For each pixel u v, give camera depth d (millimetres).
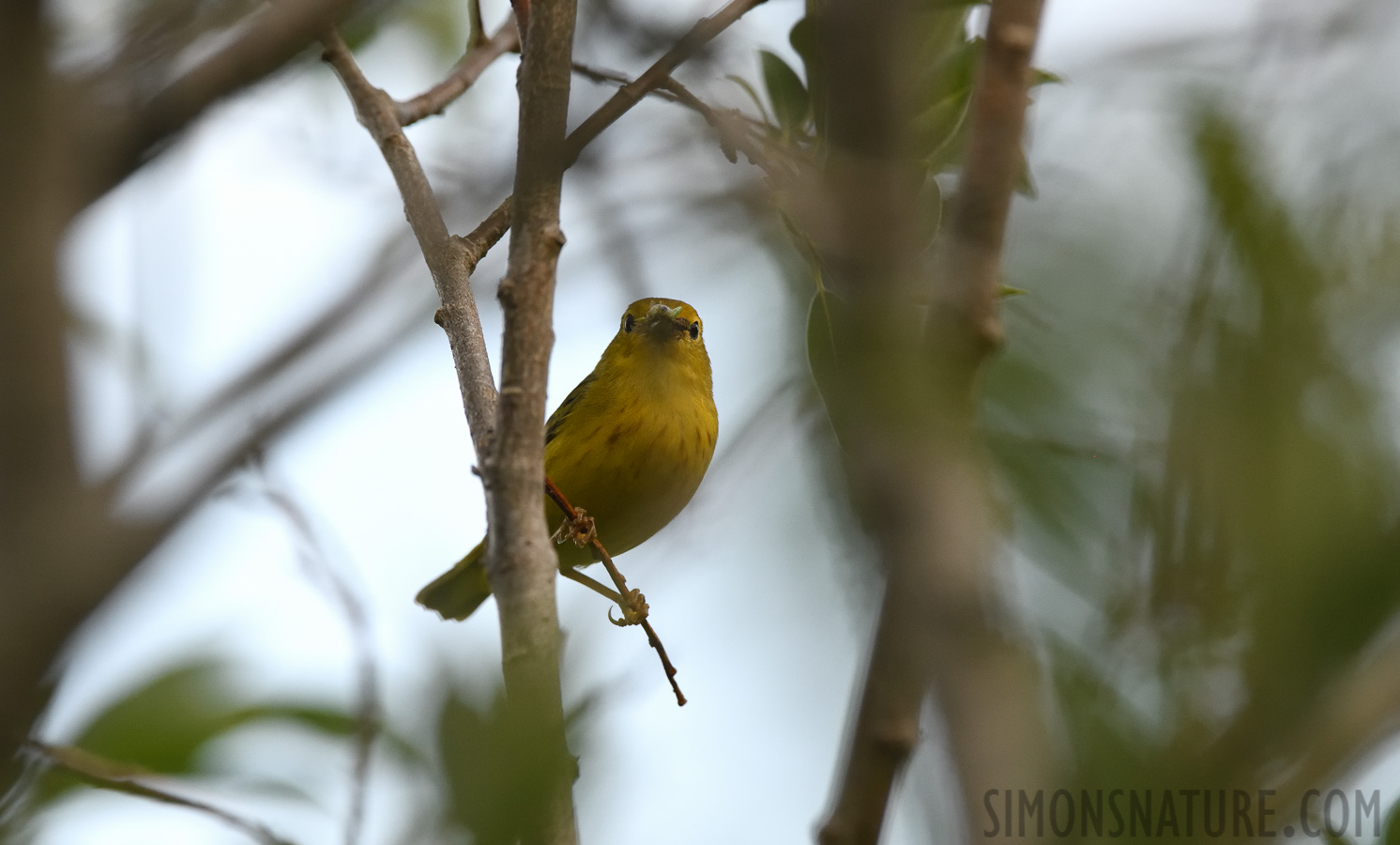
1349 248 3637
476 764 3770
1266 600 2795
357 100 8023
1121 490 3518
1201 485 3090
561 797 3781
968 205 3711
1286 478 2938
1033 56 3838
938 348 3502
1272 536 2834
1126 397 3875
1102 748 2875
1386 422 3141
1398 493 2850
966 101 6500
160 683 6879
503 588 5219
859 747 3479
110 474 4668
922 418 2953
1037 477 3600
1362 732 2703
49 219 3867
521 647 5039
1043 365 4043
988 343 3545
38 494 3844
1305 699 2746
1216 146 3930
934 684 2799
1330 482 2883
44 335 3824
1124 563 3230
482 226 7188
